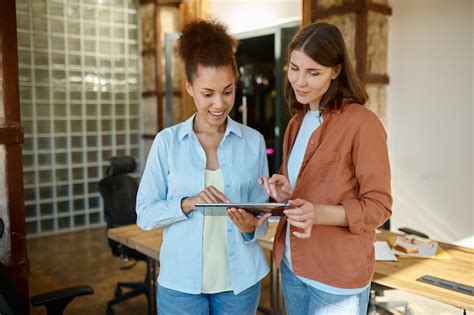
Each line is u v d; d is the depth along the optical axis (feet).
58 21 16.17
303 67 3.98
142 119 18.62
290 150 4.68
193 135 4.38
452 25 10.86
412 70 11.66
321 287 4.23
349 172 4.07
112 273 12.85
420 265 6.32
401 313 9.79
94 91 17.26
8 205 6.43
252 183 4.52
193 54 4.06
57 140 16.51
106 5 17.29
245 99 18.92
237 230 4.36
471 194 10.88
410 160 11.92
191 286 4.30
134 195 11.11
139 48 18.33
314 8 12.33
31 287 11.78
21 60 15.47
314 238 4.24
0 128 6.23
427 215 11.70
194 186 4.32
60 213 16.81
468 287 5.49
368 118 3.98
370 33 11.48
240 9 13.80
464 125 10.86
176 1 17.38
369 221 3.86
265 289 11.21
